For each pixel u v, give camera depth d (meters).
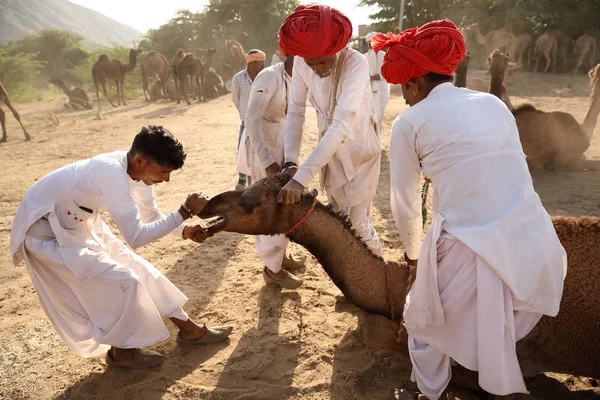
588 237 2.86
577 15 27.88
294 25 2.99
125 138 12.75
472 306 2.41
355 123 3.56
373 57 7.57
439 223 2.43
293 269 4.88
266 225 3.11
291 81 4.05
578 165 7.81
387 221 6.03
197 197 3.23
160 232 3.04
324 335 3.80
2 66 28.70
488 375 2.38
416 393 3.04
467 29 28.08
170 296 3.50
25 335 3.95
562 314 2.76
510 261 2.30
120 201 2.93
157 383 3.33
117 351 3.44
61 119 17.91
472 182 2.34
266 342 3.73
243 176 7.57
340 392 3.20
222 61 48.38
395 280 3.25
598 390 3.17
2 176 9.15
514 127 2.48
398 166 2.62
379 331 3.13
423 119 2.47
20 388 3.35
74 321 3.22
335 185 3.79
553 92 18.19
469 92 2.55
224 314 4.15
